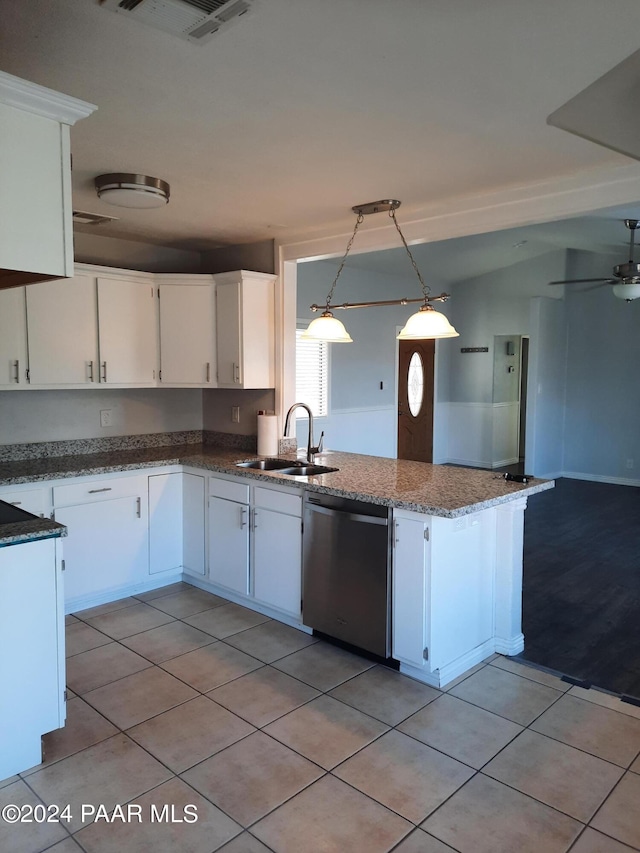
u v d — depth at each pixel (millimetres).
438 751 2324
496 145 2494
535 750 2336
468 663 3004
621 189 2732
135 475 3867
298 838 1886
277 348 4250
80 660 3066
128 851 1841
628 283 6082
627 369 7992
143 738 2408
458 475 3445
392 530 2855
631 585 4273
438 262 7820
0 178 1806
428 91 2020
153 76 1928
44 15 1574
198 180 2967
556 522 6039
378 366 8156
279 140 2463
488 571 3098
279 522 3451
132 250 4418
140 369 4117
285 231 4043
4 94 1779
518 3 1519
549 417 8227
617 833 1908
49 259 1919
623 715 2592
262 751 2324
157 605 3799
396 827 1932
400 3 1519
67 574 3605
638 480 7945
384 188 3072
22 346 3570
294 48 1746
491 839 1881
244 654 3143
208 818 1975
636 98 1604
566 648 3275
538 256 8406
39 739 2240
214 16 1576
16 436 3867
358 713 2594
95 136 2432
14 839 1887
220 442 4738
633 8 1541
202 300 4223
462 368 9391
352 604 3055
